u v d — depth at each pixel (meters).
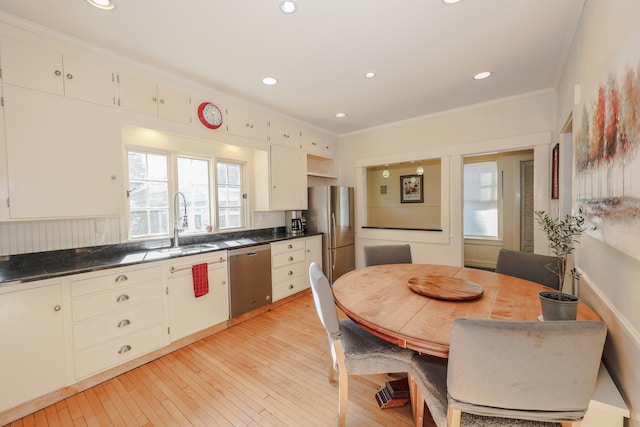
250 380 1.95
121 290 2.01
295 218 4.21
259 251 3.11
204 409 1.67
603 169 1.23
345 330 1.73
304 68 2.43
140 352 2.11
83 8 1.65
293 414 1.63
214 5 1.64
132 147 2.60
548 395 0.92
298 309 3.30
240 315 2.90
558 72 2.51
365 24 1.84
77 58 2.00
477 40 2.03
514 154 4.70
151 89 2.40
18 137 1.76
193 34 1.93
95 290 1.89
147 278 2.16
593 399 1.06
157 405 1.71
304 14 1.73
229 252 2.80
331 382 1.91
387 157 4.14
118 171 2.21
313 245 3.94
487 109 3.26
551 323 0.88
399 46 2.10
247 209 3.67
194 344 2.47
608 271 1.27
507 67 2.44
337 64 2.37
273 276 3.30
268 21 1.80
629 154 0.95
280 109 3.48
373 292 1.72
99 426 1.55
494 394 0.95
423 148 3.78
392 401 1.66
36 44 1.82
